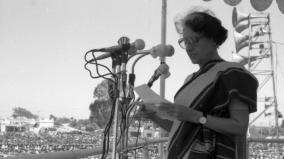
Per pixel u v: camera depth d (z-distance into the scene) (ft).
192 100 6.05
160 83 14.23
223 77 5.80
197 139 5.90
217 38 6.28
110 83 7.63
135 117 7.22
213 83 5.88
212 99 5.88
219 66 6.00
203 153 5.77
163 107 5.72
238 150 5.93
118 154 7.61
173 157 6.12
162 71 7.77
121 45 7.60
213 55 6.30
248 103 5.73
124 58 7.60
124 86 7.47
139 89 6.49
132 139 8.22
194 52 6.28
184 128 6.05
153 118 7.08
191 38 6.22
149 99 6.03
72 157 7.01
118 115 7.36
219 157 5.70
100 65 7.72
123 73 7.55
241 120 5.65
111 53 7.67
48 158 6.07
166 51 7.77
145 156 12.26
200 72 6.27
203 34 6.17
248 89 5.75
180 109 5.66
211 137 5.78
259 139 16.81
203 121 5.66
